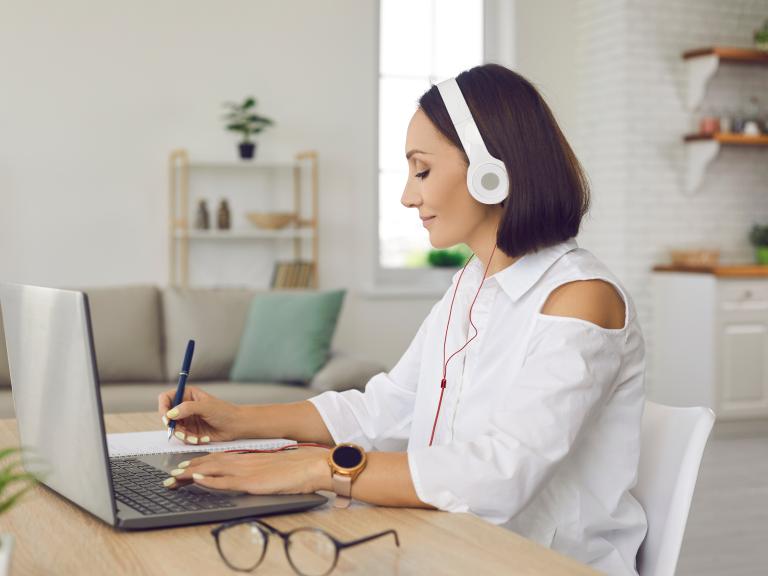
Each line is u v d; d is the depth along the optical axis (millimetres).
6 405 3848
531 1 6047
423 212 1380
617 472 1305
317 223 5648
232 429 1532
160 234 5398
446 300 1528
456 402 1425
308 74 5605
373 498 1142
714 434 5531
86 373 1020
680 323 5742
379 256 5961
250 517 1089
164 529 1054
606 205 6066
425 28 5984
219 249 5535
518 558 944
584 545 1283
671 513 1302
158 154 5363
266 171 5574
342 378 4195
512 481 1132
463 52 6070
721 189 6176
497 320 1363
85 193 5254
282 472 1164
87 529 1059
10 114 5117
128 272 5344
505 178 1292
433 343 1508
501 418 1192
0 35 5082
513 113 1298
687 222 6090
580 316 1251
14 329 1250
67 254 5242
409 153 1376
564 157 1312
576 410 1188
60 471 1150
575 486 1287
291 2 5551
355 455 1154
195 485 1199
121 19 5270
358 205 5742
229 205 5527
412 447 1501
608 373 1239
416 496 1129
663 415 1396
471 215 1366
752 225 6277
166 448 1474
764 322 5613
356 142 5715
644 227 5969
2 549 735
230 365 4527
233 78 5469
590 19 6113
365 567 914
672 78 5984
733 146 6199
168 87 5363
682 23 6004
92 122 5250
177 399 1537
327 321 4434
